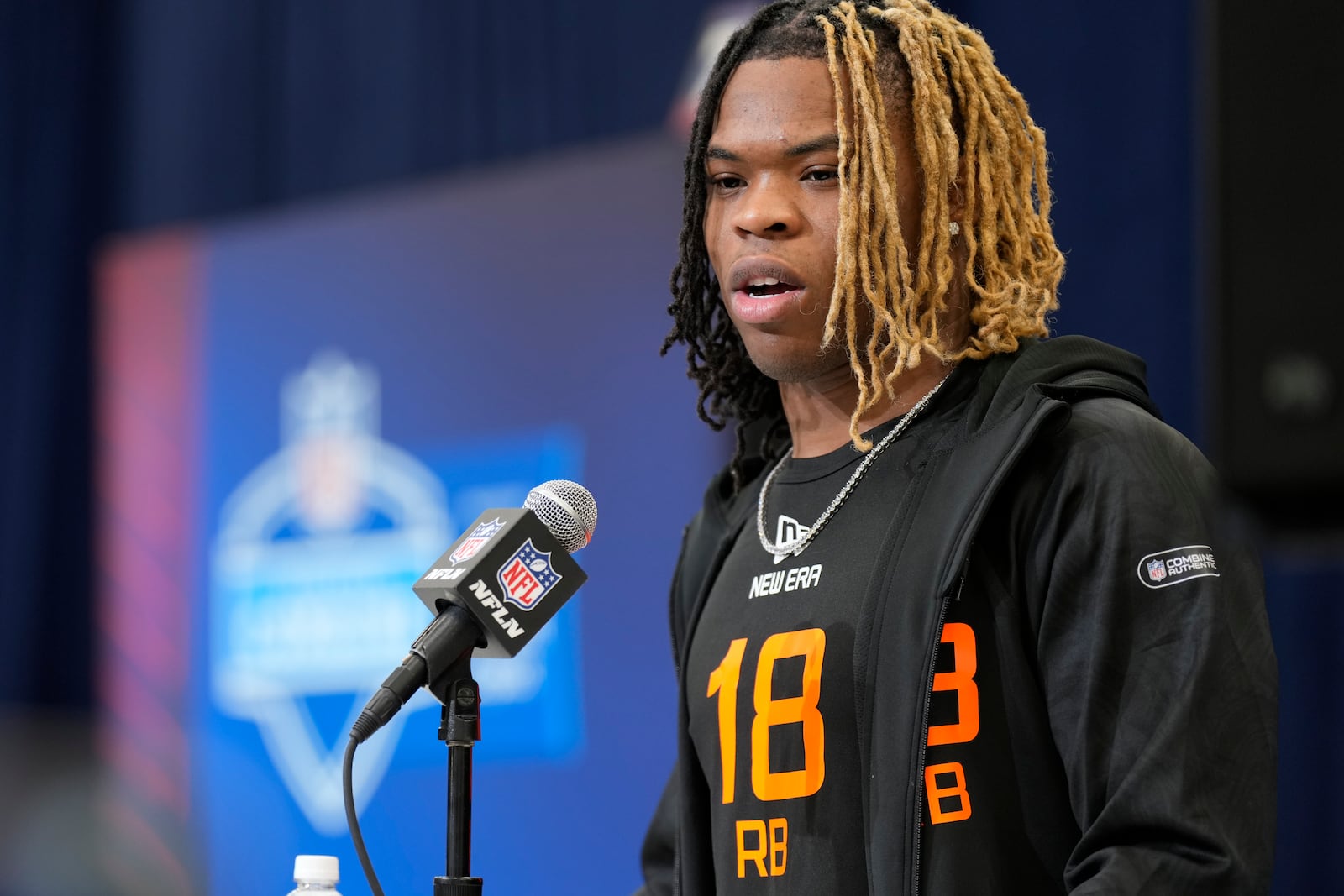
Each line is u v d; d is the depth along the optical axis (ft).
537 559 11.14
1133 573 10.42
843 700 11.27
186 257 38.42
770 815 11.52
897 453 12.01
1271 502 6.09
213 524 36.91
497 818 31.22
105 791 36.32
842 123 11.73
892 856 10.59
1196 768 9.88
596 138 35.01
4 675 40.40
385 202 35.37
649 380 30.94
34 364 41.68
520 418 32.50
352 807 10.46
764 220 11.87
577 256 32.35
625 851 29.78
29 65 42.60
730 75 12.51
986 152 12.12
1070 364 11.69
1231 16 6.45
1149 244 28.25
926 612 10.92
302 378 35.99
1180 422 27.66
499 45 36.58
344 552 34.63
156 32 41.86
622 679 30.22
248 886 34.50
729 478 14.06
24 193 42.16
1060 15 29.40
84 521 40.98
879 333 11.82
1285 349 6.07
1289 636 26.73
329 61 39.01
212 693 36.11
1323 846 26.18
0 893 32.68
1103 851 10.02
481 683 31.78
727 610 12.55
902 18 12.03
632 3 34.81
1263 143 6.31
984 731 10.84
